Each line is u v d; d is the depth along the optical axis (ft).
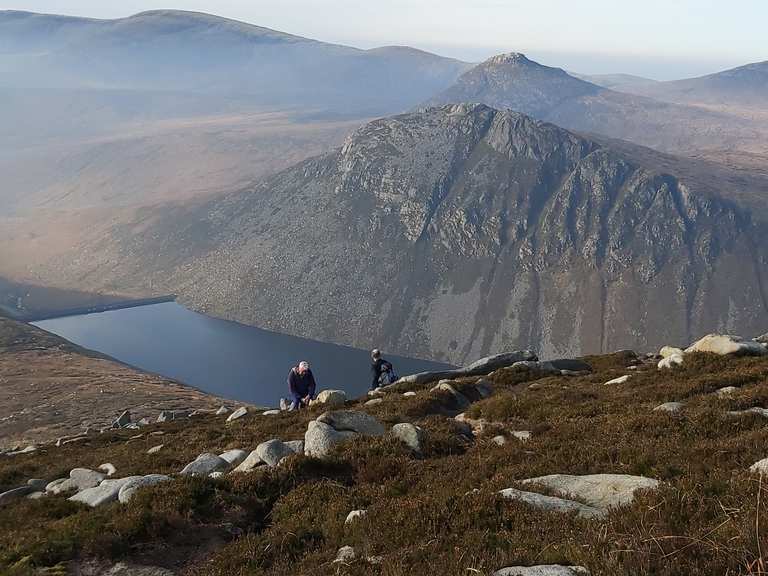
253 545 32.96
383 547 29.27
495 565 24.26
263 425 81.41
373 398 91.45
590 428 47.55
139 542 35.32
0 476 75.00
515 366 96.22
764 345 82.33
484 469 40.09
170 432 103.76
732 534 22.40
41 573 32.24
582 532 25.72
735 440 36.47
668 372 74.95
